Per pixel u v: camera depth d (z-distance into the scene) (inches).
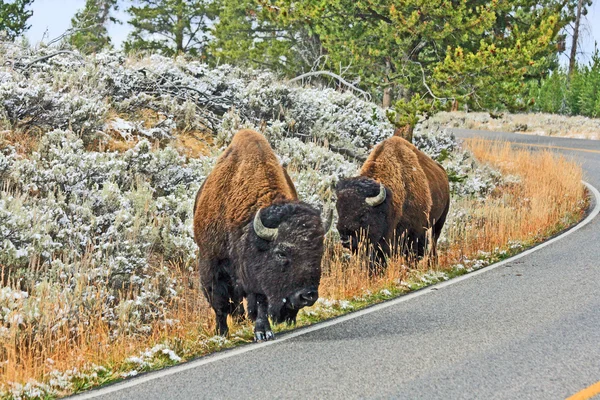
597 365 442.6
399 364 449.7
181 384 424.5
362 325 549.6
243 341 513.0
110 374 457.1
